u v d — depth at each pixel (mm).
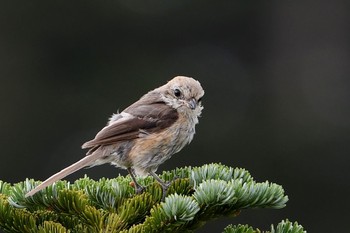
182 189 6129
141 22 17594
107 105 17047
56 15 17281
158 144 7637
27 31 17188
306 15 18484
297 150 16328
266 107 17328
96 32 17406
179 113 7910
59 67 17188
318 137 16703
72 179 15852
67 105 16938
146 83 17281
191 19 17797
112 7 17391
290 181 16156
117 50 17391
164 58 17594
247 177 6176
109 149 7426
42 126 16750
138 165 7574
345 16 18641
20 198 5863
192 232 5754
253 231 5605
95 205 6039
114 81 17250
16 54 17156
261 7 18172
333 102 17672
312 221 15781
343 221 15797
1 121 16625
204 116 16734
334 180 16109
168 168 15820
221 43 18047
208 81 17500
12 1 17156
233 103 17219
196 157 16109
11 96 16906
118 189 6129
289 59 18266
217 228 15219
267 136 16641
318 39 18469
